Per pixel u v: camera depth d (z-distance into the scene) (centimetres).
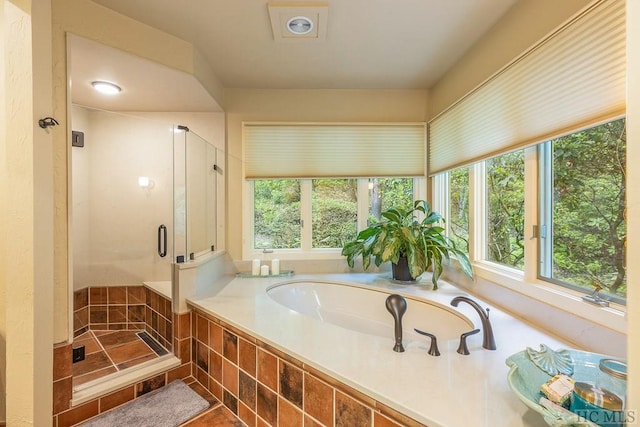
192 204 227
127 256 239
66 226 140
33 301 113
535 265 144
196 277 192
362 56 198
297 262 258
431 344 112
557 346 119
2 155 116
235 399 146
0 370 119
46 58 117
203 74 199
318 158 251
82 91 206
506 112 153
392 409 86
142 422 140
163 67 173
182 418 143
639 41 46
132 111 245
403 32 171
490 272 175
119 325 227
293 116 251
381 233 219
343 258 260
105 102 227
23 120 112
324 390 105
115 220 239
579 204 123
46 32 117
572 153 126
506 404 83
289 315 154
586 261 120
